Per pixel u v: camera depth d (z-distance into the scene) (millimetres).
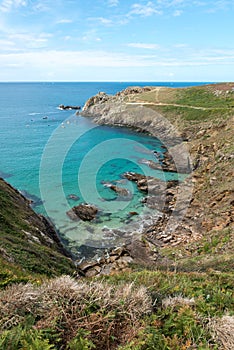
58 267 13188
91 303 4262
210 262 13977
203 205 24062
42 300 4289
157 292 5164
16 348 3314
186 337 3910
